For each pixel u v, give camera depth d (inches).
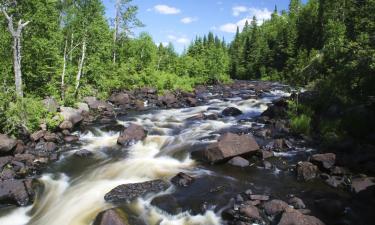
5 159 648.4
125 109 1332.4
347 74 915.4
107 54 1748.3
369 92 892.6
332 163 602.9
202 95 1872.5
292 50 3358.8
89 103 1243.8
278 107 1055.6
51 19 1082.1
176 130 940.6
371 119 767.1
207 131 911.0
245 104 1429.6
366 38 898.7
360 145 697.6
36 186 569.3
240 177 590.2
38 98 997.2
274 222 431.2
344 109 879.1
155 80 1942.7
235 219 444.1
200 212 466.9
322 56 1402.6
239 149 660.1
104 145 813.2
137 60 2149.4
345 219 440.8
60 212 486.9
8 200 508.1
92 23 1270.9
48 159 698.2
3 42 983.6
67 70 1210.6
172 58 2800.2
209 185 553.3
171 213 465.1
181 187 545.0
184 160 689.0
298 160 671.1
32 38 1019.3
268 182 568.4
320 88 1058.1
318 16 3095.5
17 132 793.6
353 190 523.5
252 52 4232.3
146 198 506.3
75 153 737.0
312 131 845.2
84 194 534.6
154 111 1294.3
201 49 3467.0
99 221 426.9
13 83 1020.5
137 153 745.6
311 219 412.5
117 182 579.5
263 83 2795.3
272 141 770.8
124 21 2022.6
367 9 1003.3
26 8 968.9
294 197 495.8
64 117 924.0
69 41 1318.9
